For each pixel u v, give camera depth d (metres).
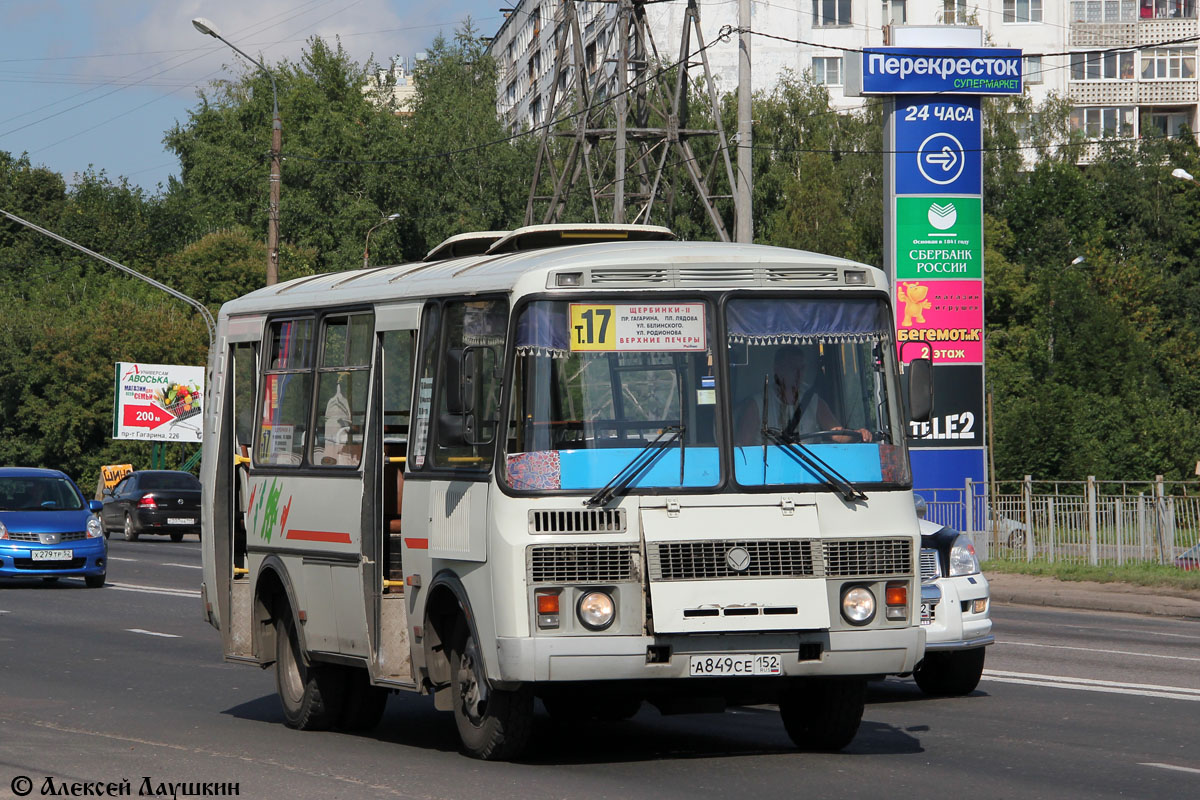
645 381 13.38
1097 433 63.91
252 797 12.52
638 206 67.31
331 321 16.62
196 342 105.50
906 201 52.03
